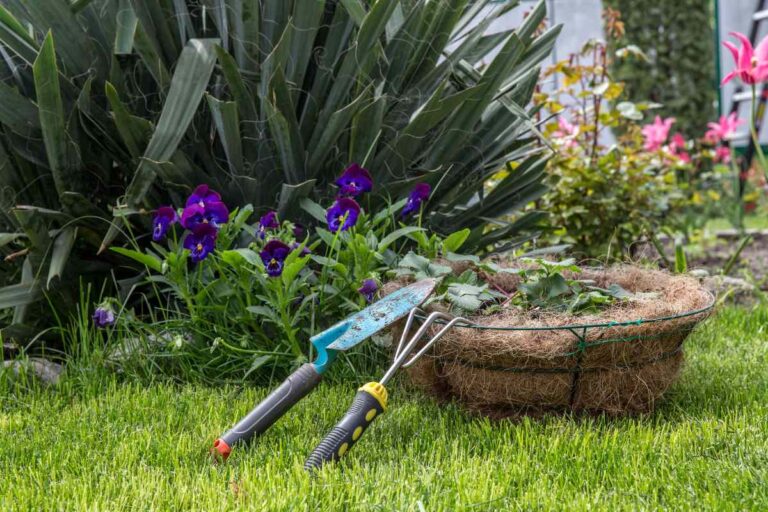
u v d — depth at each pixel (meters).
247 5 2.75
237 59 2.88
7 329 2.79
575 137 4.47
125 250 2.56
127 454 2.00
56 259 2.69
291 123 2.84
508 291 2.68
